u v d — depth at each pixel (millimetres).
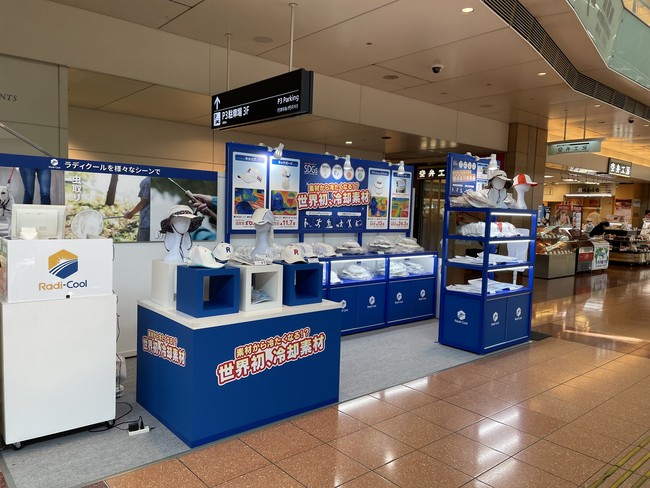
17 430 2902
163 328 3328
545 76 7684
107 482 2650
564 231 12688
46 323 2941
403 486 2701
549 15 5898
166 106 7723
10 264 2820
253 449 3064
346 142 11227
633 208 22578
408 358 5109
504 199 5578
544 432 3445
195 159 9414
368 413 3680
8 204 3955
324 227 6191
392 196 7039
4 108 5254
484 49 6562
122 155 8477
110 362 3207
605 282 11672
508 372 4754
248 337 3256
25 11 5258
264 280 3643
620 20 7695
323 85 8117
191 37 6488
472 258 5617
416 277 6758
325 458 2979
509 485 2750
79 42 5637
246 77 7164
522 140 11992
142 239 4723
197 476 2732
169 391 3279
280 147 5449
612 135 13844
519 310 5762
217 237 5230
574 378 4641
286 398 3529
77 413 3104
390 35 6191
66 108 5664
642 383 4555
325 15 5621
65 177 4227
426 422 3547
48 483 2623
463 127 10711
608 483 2809
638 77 8875
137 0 5340
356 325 6078
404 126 9477
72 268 3025
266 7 5445
